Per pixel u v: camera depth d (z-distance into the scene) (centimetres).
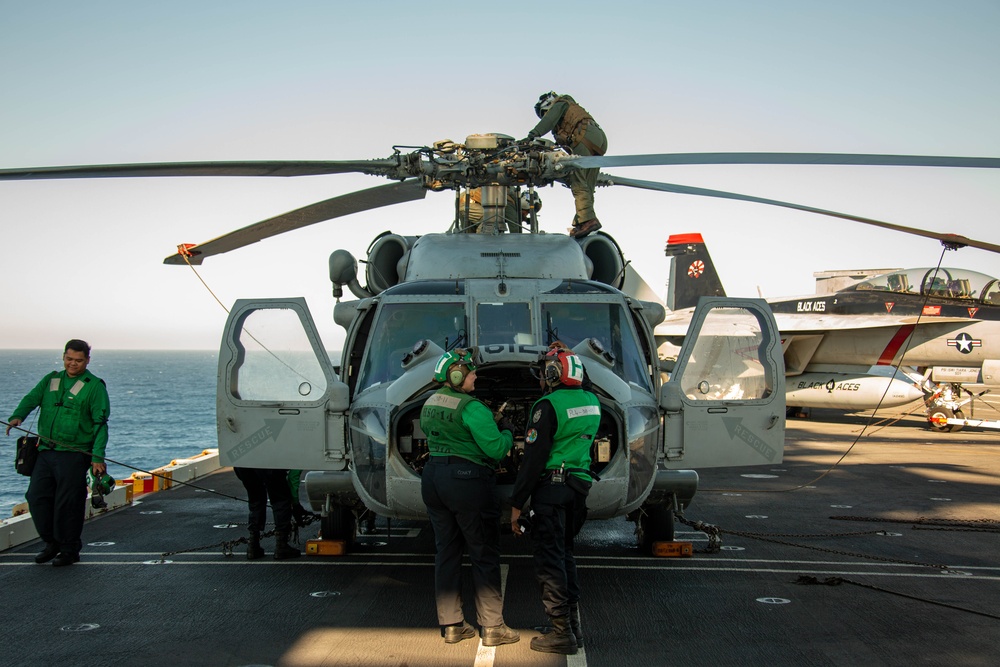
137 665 451
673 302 3344
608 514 561
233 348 637
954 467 1347
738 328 643
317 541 719
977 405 3272
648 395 618
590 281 693
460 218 852
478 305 651
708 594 598
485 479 491
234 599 581
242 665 453
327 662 459
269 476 698
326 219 792
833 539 796
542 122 745
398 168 685
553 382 496
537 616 550
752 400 634
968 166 465
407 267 753
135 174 588
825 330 2200
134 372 19938
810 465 1370
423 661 461
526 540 776
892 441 1758
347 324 722
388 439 550
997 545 768
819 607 564
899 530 839
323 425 624
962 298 2102
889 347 2172
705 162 538
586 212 804
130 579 634
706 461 627
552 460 488
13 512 803
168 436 4697
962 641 494
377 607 564
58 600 576
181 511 931
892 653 473
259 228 746
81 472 676
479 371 579
